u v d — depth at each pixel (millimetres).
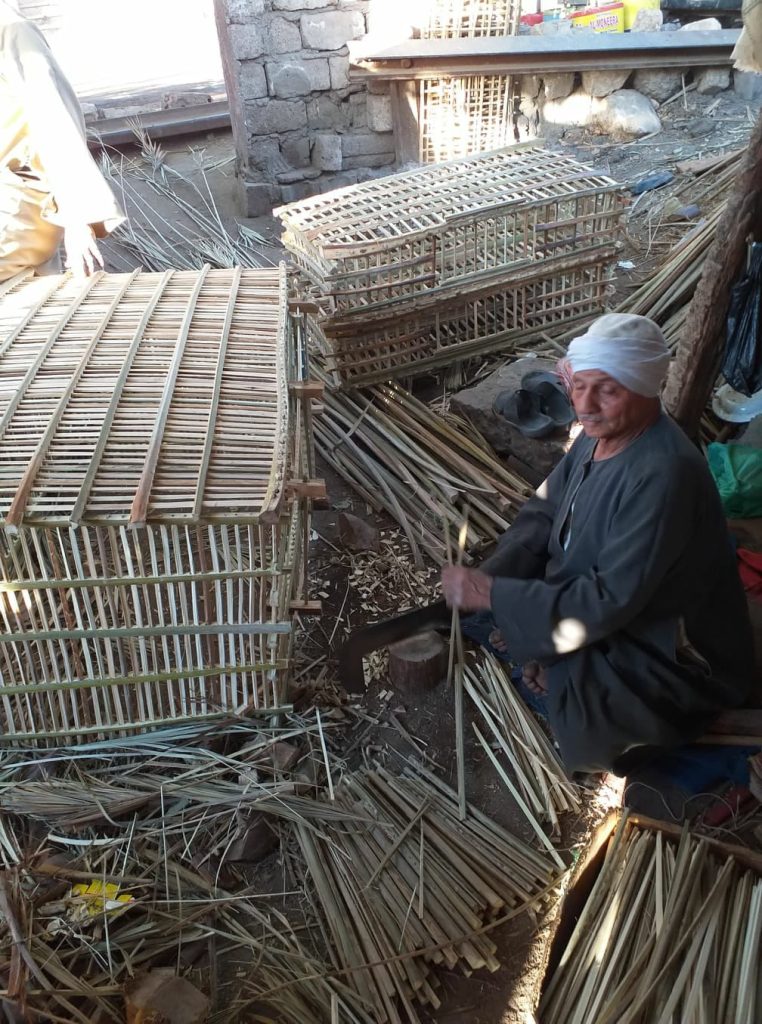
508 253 3502
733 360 2762
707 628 1999
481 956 1771
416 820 2021
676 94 5844
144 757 2164
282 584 1980
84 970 1761
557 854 1964
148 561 2096
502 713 2285
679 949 1576
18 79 2877
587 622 1816
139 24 9172
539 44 5273
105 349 2230
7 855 1940
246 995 1744
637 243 4465
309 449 2643
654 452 1783
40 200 3145
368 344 3357
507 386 3277
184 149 6211
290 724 2234
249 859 1981
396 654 2350
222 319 2406
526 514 2217
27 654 2010
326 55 5020
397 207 3375
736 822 1984
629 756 2107
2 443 1901
